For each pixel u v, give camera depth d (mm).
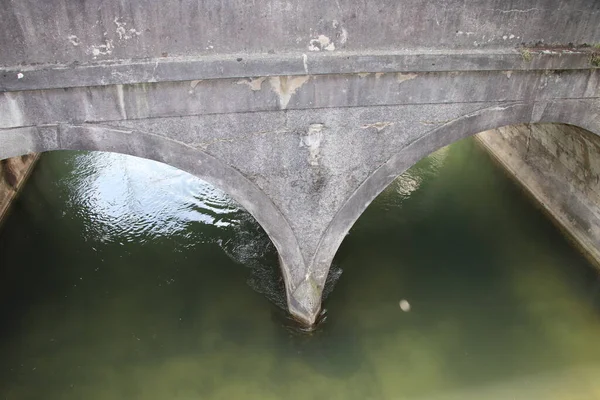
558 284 9281
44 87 5535
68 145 6086
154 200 11141
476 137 13789
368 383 7641
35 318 8508
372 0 5789
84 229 10383
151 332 8320
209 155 6492
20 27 5250
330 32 5914
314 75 6094
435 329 8406
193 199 11203
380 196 11477
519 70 6570
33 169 11992
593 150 8844
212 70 5758
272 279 9117
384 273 9375
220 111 6164
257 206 7090
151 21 5469
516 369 7820
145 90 5820
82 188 11484
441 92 6570
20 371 7695
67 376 7645
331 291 8914
